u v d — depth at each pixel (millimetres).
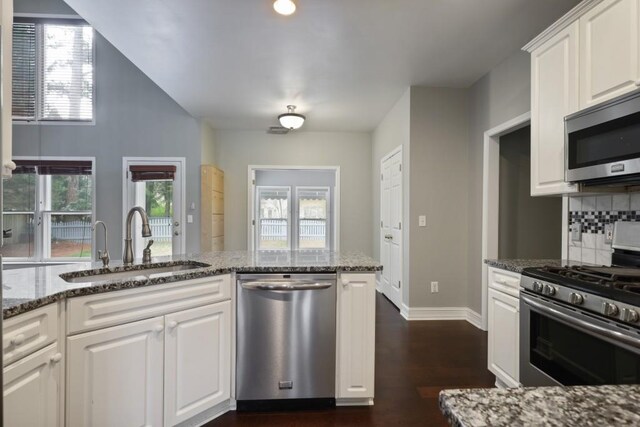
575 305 1513
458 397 600
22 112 5051
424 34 2711
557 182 2037
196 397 1828
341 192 5953
